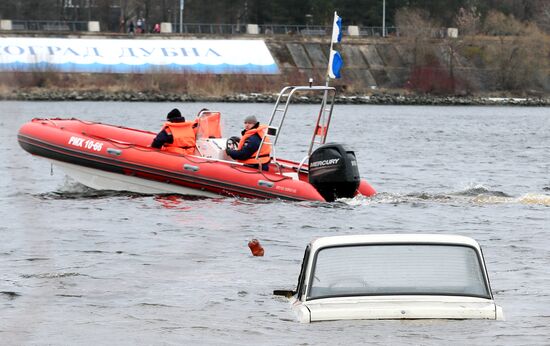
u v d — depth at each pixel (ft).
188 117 507.71
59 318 82.64
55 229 140.77
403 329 65.87
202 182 170.40
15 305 89.04
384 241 71.51
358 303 68.03
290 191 167.73
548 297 90.99
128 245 127.44
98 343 73.41
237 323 78.54
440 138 404.36
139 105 624.18
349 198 169.58
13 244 127.95
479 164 281.54
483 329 66.13
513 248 127.95
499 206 170.71
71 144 176.55
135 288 96.63
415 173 250.57
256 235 136.56
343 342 64.13
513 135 435.53
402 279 69.31
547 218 156.97
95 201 169.48
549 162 292.40
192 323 79.46
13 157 266.57
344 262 70.54
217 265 111.55
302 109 634.43
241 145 173.68
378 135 417.08
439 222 151.94
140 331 77.00
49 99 623.36
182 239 132.67
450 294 68.59
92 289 96.32
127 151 174.29
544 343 67.26
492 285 98.63
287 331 68.90
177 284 98.73
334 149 167.63
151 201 168.66
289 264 112.68
